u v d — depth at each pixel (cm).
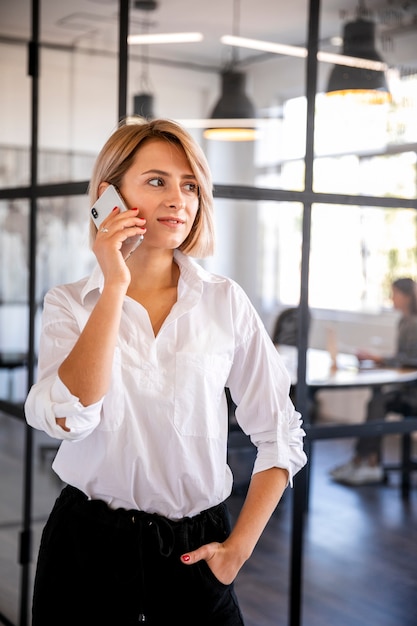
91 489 145
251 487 151
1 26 337
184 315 146
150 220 142
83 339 130
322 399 751
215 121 687
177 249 153
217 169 793
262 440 153
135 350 142
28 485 322
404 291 576
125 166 143
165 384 142
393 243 698
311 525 452
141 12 539
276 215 808
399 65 404
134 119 157
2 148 595
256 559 390
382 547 419
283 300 807
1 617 325
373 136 487
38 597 147
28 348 321
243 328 151
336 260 753
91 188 149
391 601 346
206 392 145
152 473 143
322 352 636
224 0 523
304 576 372
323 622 321
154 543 143
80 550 144
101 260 135
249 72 691
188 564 140
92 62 580
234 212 843
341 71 429
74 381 129
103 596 143
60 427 131
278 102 721
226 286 151
